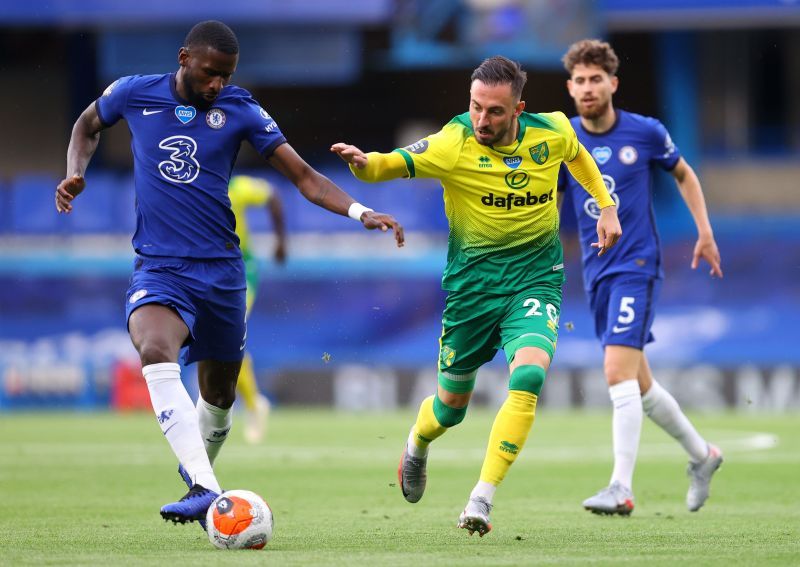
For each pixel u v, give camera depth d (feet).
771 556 57.93
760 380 257.96
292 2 290.56
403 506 88.17
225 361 70.23
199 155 66.69
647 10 285.64
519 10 284.41
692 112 319.88
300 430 186.80
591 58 89.45
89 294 300.61
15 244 299.17
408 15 288.71
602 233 73.20
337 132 350.02
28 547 61.21
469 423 209.26
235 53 65.41
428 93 346.33
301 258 298.15
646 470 122.31
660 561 55.52
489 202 69.46
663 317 294.87
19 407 265.34
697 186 92.89
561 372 261.65
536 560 55.67
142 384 262.26
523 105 69.77
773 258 301.43
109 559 55.26
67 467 121.19
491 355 72.74
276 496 95.55
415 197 302.45
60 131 340.80
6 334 295.69
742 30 323.37
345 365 279.69
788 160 323.98
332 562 54.13
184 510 59.77
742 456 136.26
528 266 70.23
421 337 297.33
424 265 297.74
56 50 337.52
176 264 66.28
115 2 291.38
